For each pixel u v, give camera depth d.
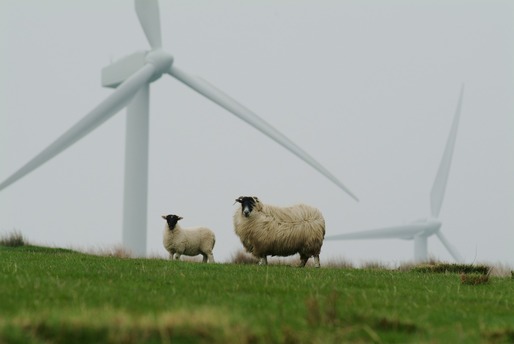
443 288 43.97
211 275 45.31
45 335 22.77
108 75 154.12
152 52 139.50
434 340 24.62
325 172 125.19
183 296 32.91
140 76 132.88
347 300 33.31
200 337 23.28
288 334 23.50
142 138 149.00
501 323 29.12
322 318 26.88
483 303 36.34
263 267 58.56
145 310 27.59
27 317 23.86
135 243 148.88
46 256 65.75
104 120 123.50
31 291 31.91
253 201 72.19
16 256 63.84
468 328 27.81
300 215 73.31
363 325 26.78
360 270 63.28
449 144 176.25
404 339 25.38
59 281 36.16
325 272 54.47
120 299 30.48
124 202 149.62
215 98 134.50
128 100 130.12
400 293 39.09
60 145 116.44
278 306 29.88
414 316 29.62
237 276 45.56
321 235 74.25
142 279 40.56
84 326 23.23
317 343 23.42
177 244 96.94
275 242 72.19
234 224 74.31
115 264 54.09
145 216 149.75
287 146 128.00
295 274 50.34
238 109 133.00
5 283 34.94
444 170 179.25
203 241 100.25
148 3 144.62
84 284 35.94
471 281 50.75
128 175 149.00
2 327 22.33
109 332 23.02
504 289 46.28
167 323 23.78
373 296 36.56
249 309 29.66
